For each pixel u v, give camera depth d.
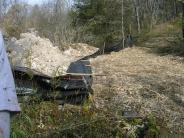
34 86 5.95
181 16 20.23
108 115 5.86
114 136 5.34
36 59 9.78
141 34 23.19
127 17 27.06
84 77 7.25
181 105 8.12
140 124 5.68
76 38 20.27
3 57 1.88
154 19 29.08
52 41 17.27
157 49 17.42
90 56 14.85
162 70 12.16
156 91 9.07
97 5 25.61
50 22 19.34
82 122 5.32
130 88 9.08
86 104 6.26
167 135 6.04
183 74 11.40
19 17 15.12
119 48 17.94
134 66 13.13
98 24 24.97
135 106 7.83
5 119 1.81
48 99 6.12
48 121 5.36
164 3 29.80
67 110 5.87
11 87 1.87
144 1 29.58
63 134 5.06
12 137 4.50
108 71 11.81
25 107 5.37
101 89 8.90
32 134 4.84
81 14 25.20
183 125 6.99
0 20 13.05
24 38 11.21
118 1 26.58
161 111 7.71
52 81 6.16
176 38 19.08
